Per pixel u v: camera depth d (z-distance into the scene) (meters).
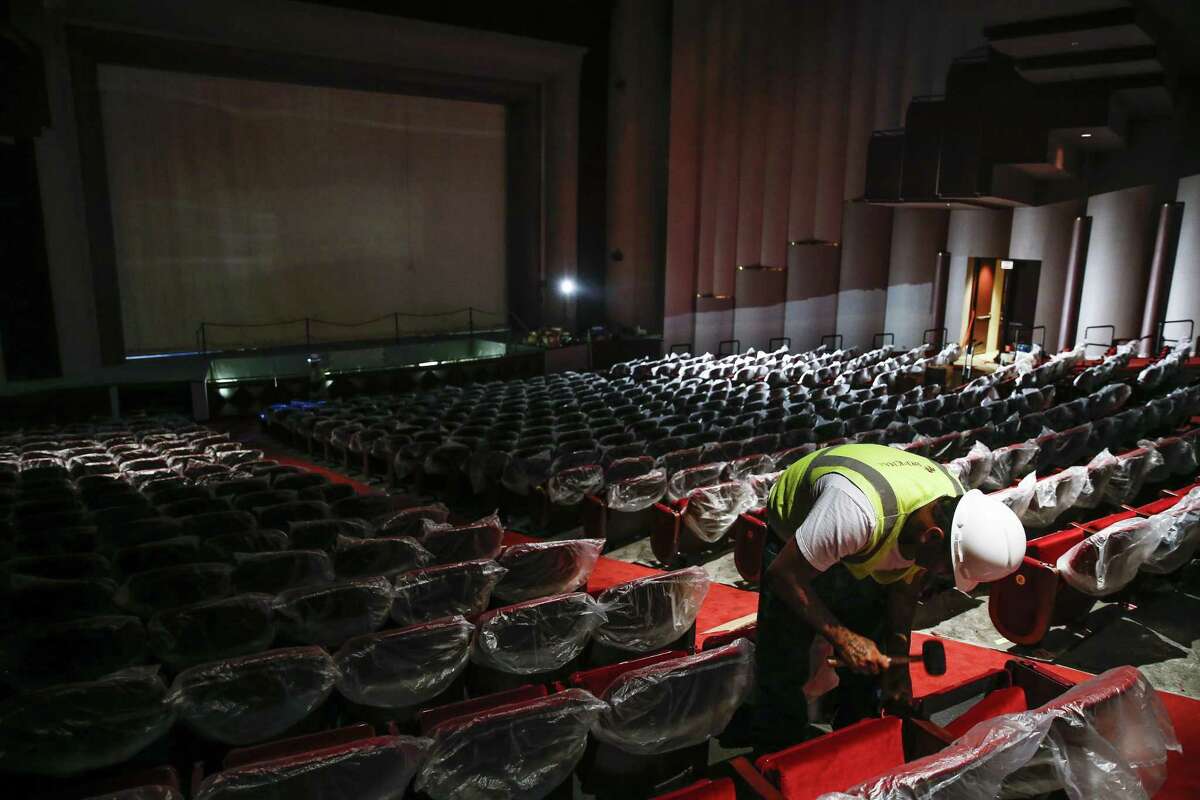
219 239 19.45
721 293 22.70
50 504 7.00
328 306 21.11
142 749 3.31
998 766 2.41
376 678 3.58
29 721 3.03
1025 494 5.85
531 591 4.93
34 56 14.11
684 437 9.21
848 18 20.09
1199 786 3.62
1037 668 3.51
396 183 21.45
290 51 18.22
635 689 3.07
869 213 20.61
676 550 6.62
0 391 14.39
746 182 21.97
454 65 20.08
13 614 4.51
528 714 2.82
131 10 16.08
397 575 4.68
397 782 2.64
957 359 17.86
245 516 6.22
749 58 21.33
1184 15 12.73
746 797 2.65
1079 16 12.49
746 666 3.24
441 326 22.73
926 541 2.74
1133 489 6.71
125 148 17.98
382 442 10.00
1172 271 17.00
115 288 17.42
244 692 3.31
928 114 16.17
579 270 23.03
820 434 9.46
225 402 15.73
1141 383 12.14
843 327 21.50
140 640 3.99
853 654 2.73
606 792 3.36
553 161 22.00
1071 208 17.88
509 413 11.75
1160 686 4.65
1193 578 5.91
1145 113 16.45
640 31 21.67
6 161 14.94
